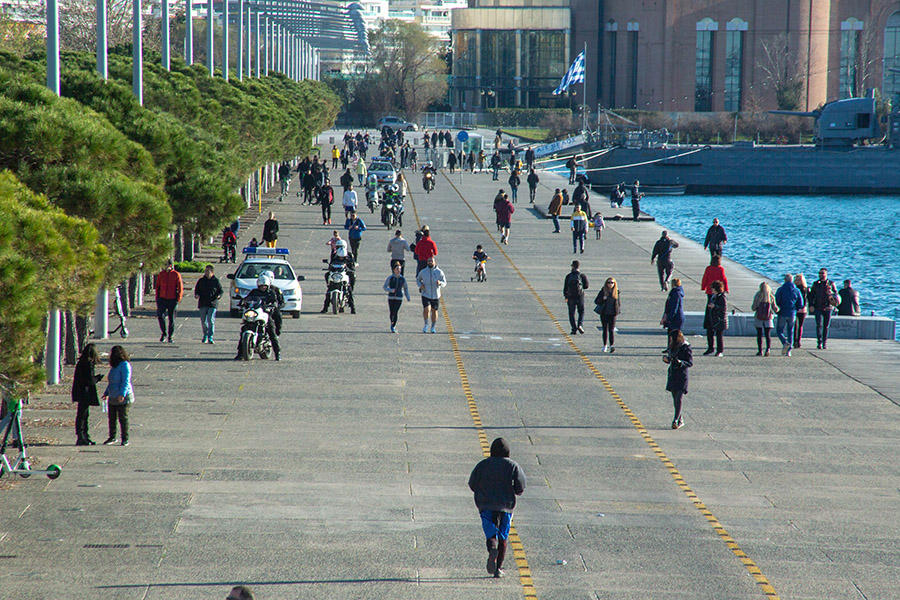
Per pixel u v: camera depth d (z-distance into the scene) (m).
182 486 39.88
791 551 34.06
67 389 57.81
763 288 72.06
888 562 33.16
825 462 45.97
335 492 39.59
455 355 70.50
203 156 81.62
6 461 40.19
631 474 43.41
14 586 29.47
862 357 72.19
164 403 54.75
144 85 92.12
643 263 118.06
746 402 58.06
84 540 33.50
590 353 72.06
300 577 30.67
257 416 52.44
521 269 112.81
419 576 31.00
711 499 40.03
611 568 32.06
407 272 110.19
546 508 38.31
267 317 67.31
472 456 45.69
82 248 41.28
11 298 34.22
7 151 46.38
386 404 55.84
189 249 112.56
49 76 61.56
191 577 30.48
